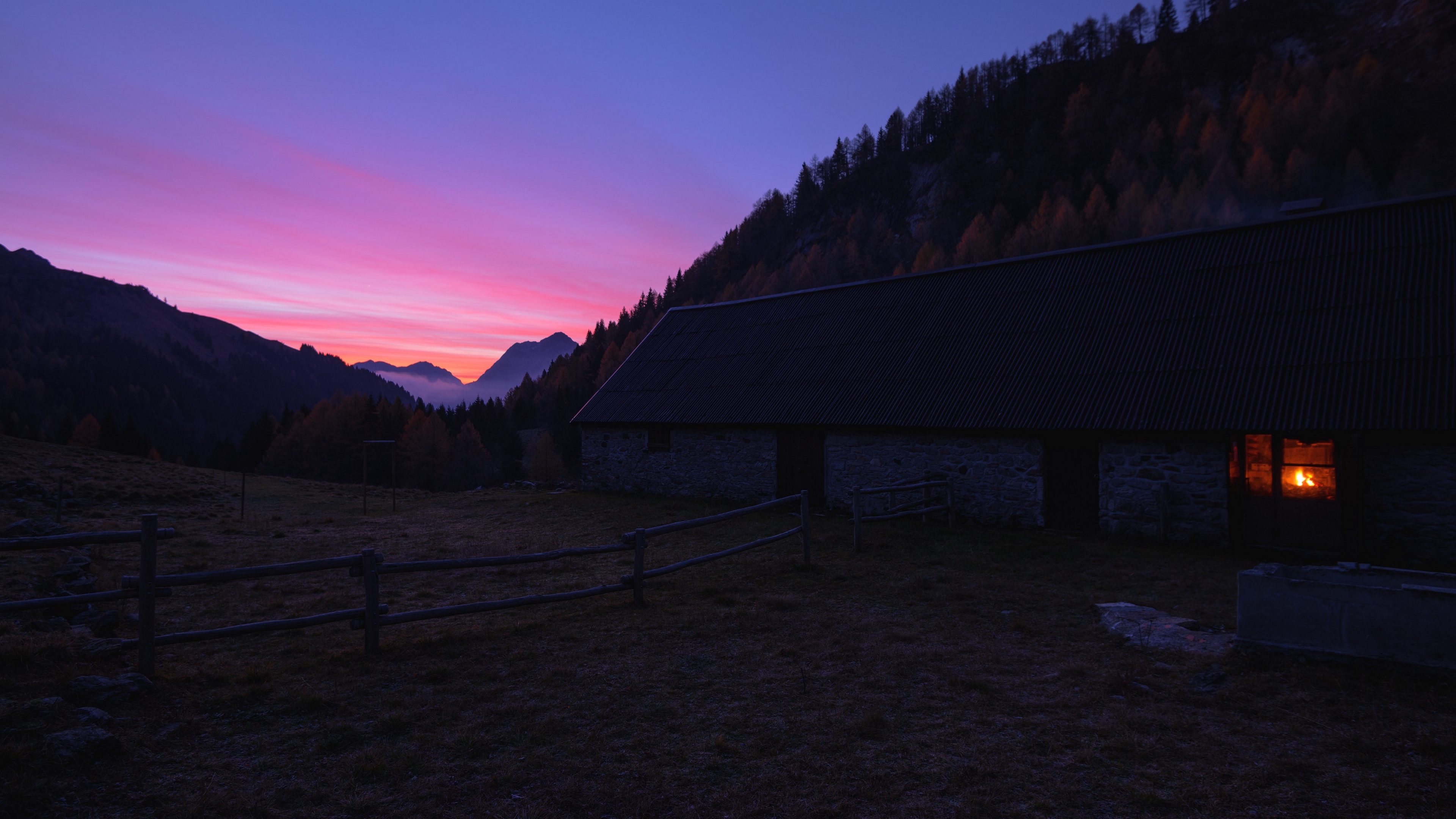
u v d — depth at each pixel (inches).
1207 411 513.7
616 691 237.8
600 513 746.2
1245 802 164.1
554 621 324.8
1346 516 459.2
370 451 4217.5
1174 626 299.3
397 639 295.0
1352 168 5423.2
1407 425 435.8
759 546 453.4
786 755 191.2
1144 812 161.5
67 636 243.9
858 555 496.1
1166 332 596.4
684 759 189.0
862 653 280.5
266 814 155.9
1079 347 631.2
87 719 183.0
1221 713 213.5
